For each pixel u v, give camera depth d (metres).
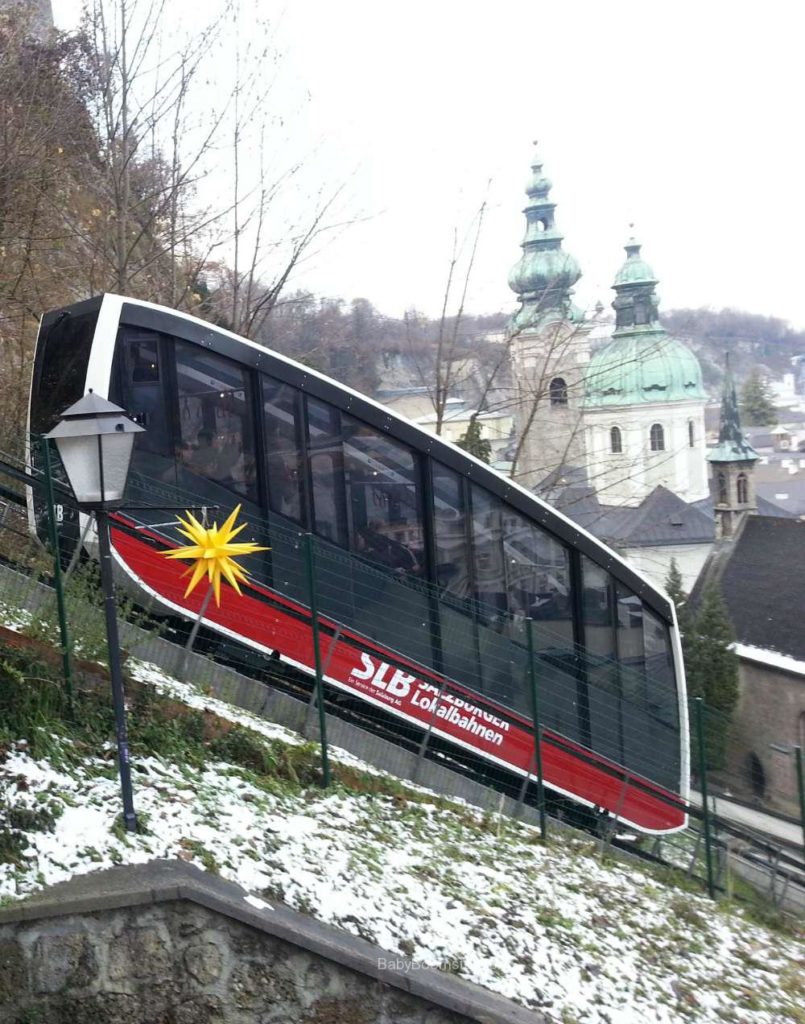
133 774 7.65
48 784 7.02
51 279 19.97
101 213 18.67
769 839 14.84
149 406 10.55
